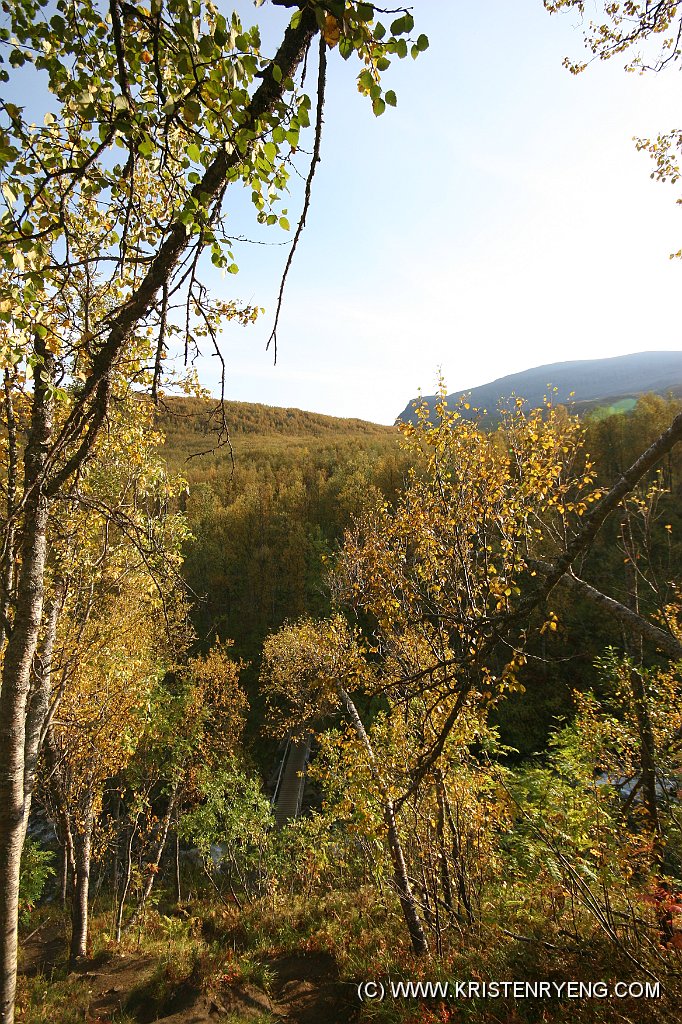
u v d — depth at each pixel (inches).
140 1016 321.4
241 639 1531.7
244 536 1875.0
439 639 273.9
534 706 762.2
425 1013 211.2
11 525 131.1
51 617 221.0
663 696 247.0
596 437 1251.2
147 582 298.0
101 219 132.6
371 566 303.6
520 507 241.8
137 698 404.2
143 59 87.9
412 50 67.4
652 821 207.9
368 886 466.9
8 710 132.7
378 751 293.4
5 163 83.0
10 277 87.7
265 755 1157.7
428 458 292.7
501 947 231.9
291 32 83.7
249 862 594.2
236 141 77.6
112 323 90.4
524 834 247.0
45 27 93.0
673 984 159.9
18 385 130.6
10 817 130.6
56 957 454.3
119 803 601.9
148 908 581.6
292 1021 289.6
